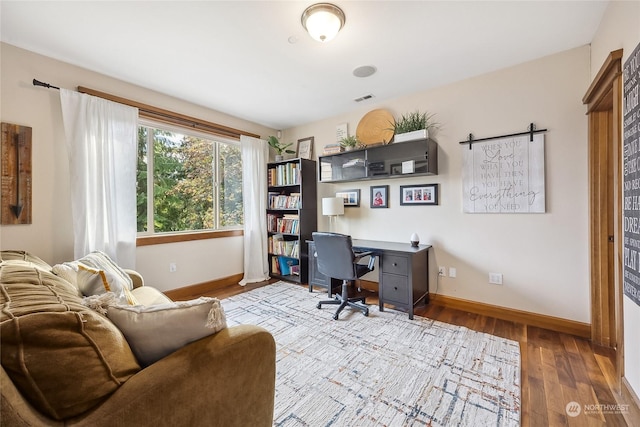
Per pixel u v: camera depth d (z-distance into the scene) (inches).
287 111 144.6
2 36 80.9
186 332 35.8
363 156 129.4
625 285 58.7
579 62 89.2
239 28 77.4
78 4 67.9
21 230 86.7
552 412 56.8
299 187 165.6
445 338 88.3
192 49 87.7
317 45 86.0
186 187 135.5
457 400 60.3
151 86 114.1
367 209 139.9
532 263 98.5
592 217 85.8
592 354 78.4
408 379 67.8
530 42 86.2
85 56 91.5
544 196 95.4
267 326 98.1
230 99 128.5
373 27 77.6
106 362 28.5
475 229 109.6
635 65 53.6
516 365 73.0
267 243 164.4
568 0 68.1
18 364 23.9
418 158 112.9
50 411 25.1
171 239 125.5
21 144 86.4
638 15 53.6
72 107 93.9
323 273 114.3
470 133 109.6
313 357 77.9
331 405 59.4
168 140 128.6
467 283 111.7
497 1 68.3
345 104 135.4
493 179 104.5
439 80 111.0
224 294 134.0
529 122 97.8
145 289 84.4
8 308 27.5
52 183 92.4
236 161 157.9
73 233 96.3
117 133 104.4
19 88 86.4
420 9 70.7
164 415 30.3
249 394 39.0
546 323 95.5
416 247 113.7
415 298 107.4
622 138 60.4
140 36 81.0
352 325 98.5
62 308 29.0
